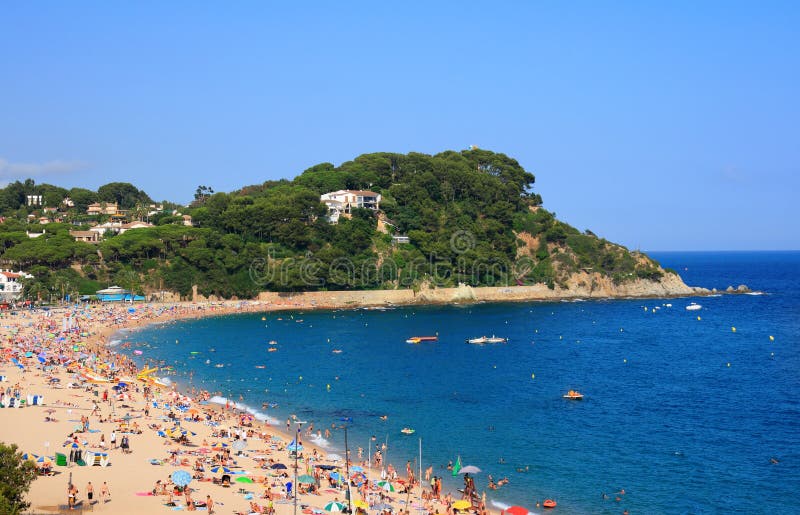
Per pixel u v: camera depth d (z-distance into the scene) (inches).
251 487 2864.2
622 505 2920.8
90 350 6210.6
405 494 2974.9
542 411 4468.5
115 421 3764.8
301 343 7386.8
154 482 2819.9
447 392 5027.1
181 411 4190.5
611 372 5846.5
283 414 4367.6
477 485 3149.6
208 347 7037.4
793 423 4151.1
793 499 2967.5
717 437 3875.5
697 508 2888.8
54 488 2682.1
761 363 6304.1
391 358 6515.8
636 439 3841.0
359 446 3710.6
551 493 3056.1
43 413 3821.4
